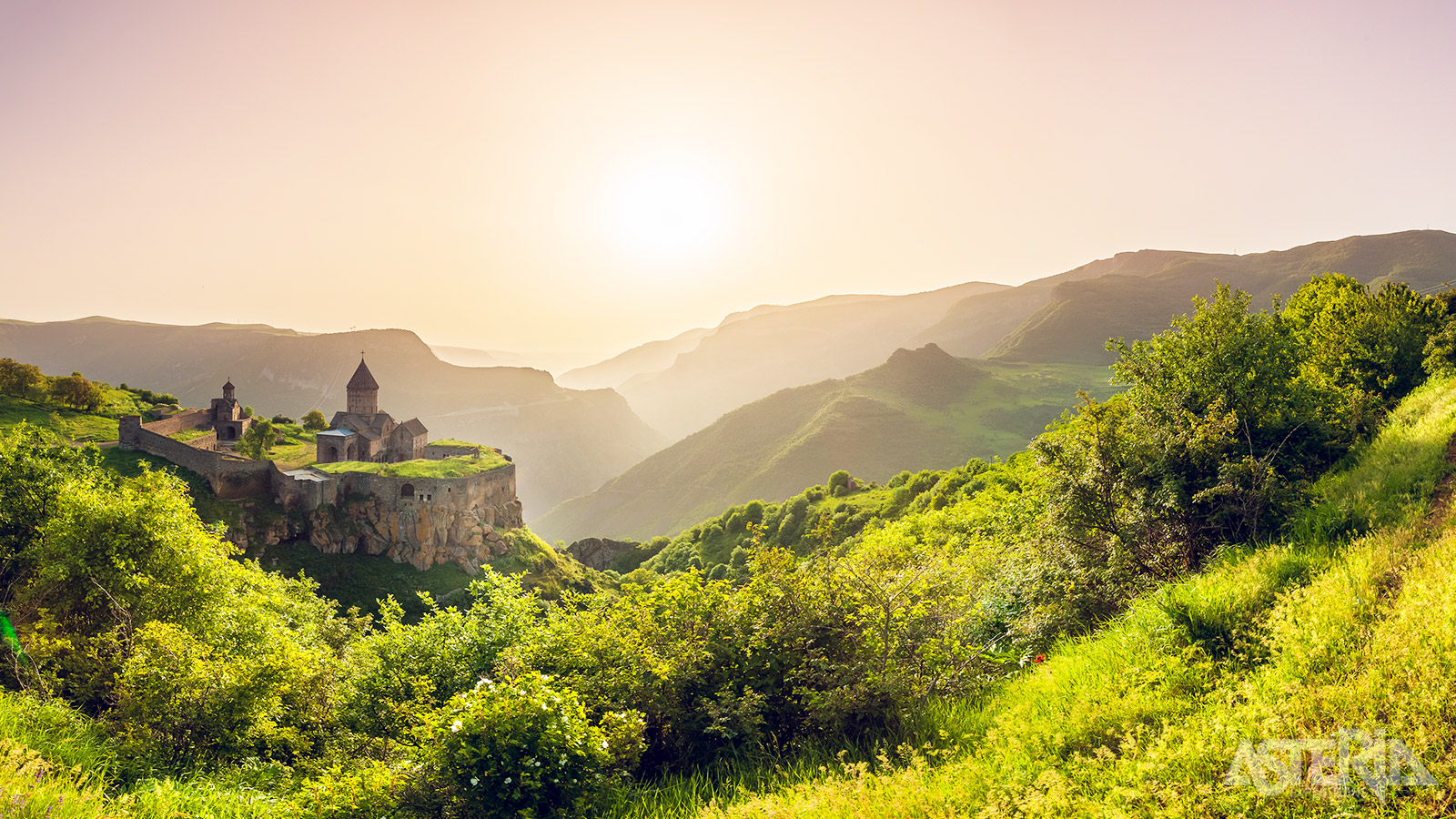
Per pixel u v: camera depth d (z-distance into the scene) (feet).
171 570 61.82
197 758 36.11
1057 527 36.11
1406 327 73.00
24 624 51.72
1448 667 15.49
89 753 27.68
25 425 71.92
